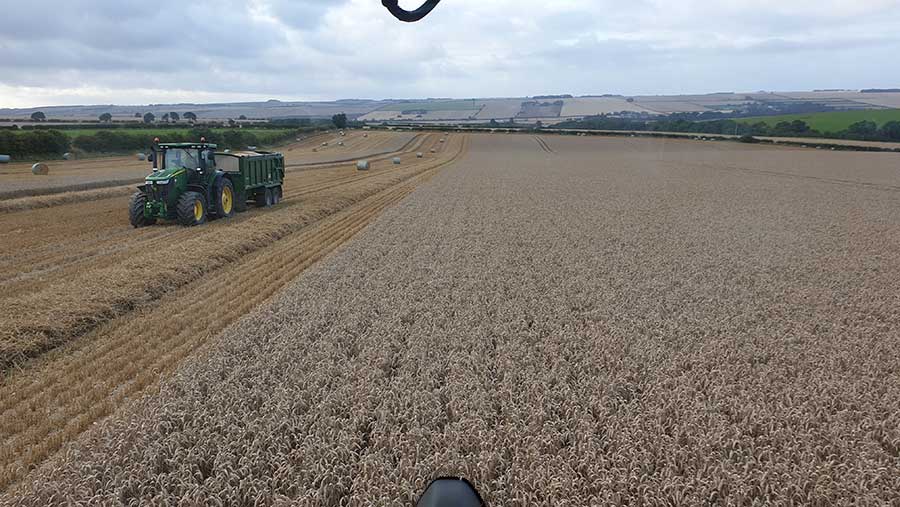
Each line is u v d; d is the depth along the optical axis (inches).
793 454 240.5
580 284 517.0
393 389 297.6
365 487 222.1
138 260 550.3
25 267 549.6
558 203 1099.3
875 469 230.1
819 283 542.0
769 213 1012.5
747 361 347.9
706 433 254.2
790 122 4471.0
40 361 352.2
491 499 215.0
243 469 228.8
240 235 695.1
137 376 321.7
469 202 1097.4
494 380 312.0
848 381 315.3
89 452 244.8
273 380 310.0
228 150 946.1
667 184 1536.7
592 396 286.8
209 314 432.8
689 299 477.1
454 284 518.0
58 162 1893.5
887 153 2999.5
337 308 435.5
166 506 212.4
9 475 235.9
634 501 213.2
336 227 829.8
